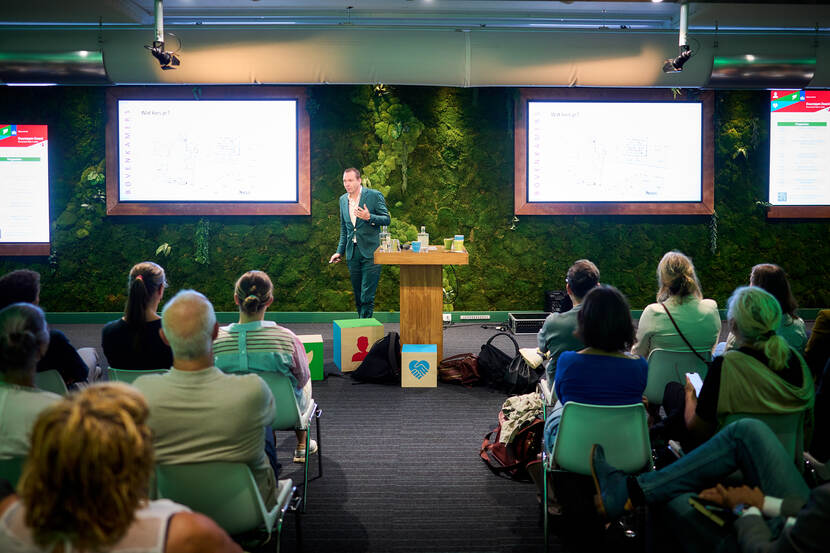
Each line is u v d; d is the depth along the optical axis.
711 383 2.40
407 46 6.09
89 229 7.38
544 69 6.16
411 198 7.41
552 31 6.15
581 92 7.24
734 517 2.05
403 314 5.47
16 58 5.94
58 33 5.98
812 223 7.62
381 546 2.90
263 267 7.47
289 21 6.41
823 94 7.36
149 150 7.21
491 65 6.14
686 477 2.26
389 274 7.56
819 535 1.62
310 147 7.30
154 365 2.99
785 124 7.42
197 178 7.25
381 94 7.27
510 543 2.93
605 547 2.89
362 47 6.09
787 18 6.00
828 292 7.67
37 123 7.24
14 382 2.06
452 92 7.32
